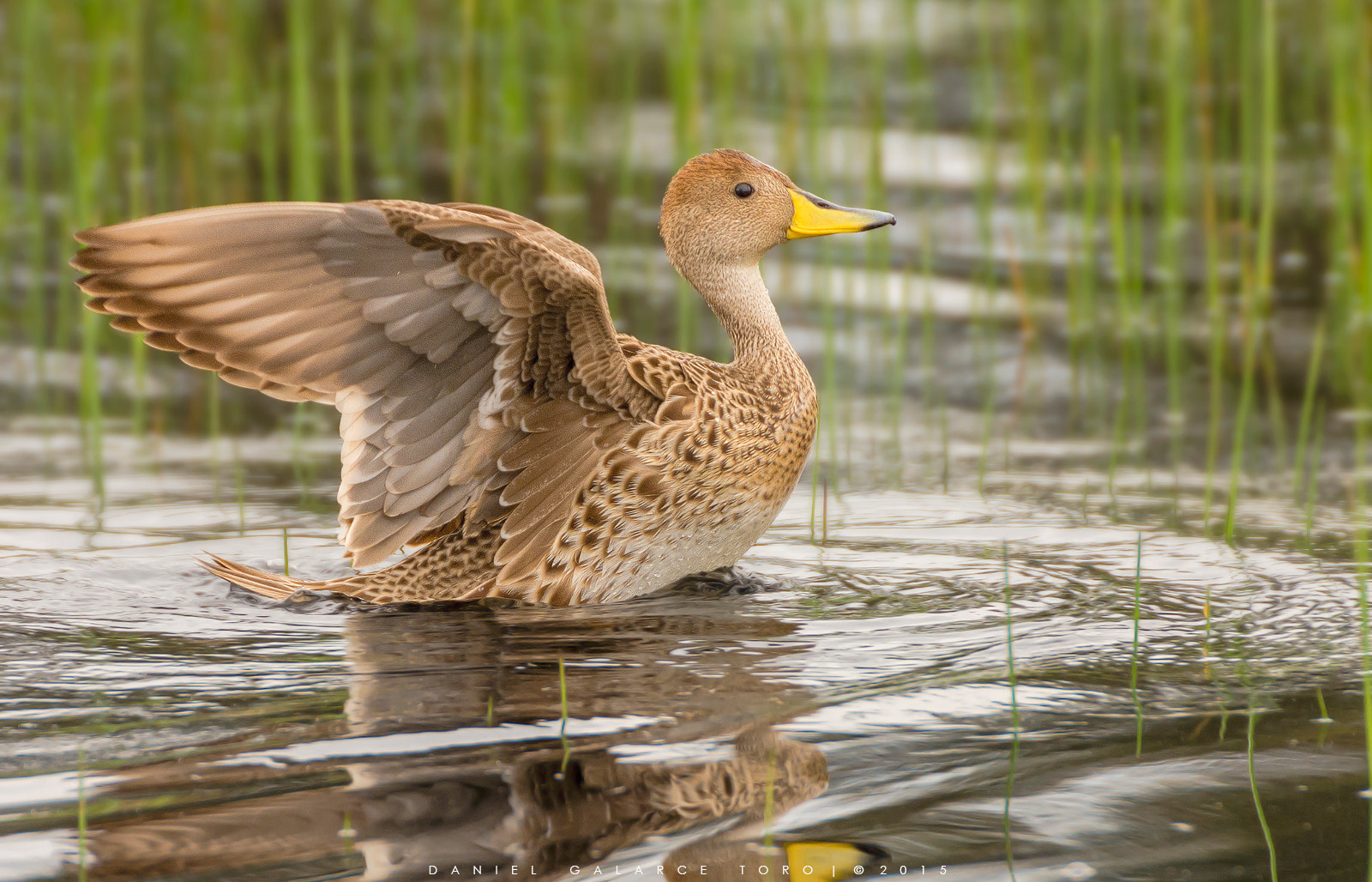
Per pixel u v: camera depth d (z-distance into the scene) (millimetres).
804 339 16766
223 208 7906
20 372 15406
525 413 9188
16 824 5676
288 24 25891
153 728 6742
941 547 10375
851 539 10641
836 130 23078
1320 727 6758
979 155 22094
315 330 8391
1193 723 6828
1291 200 20078
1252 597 9023
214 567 9242
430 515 9234
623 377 9289
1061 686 7398
